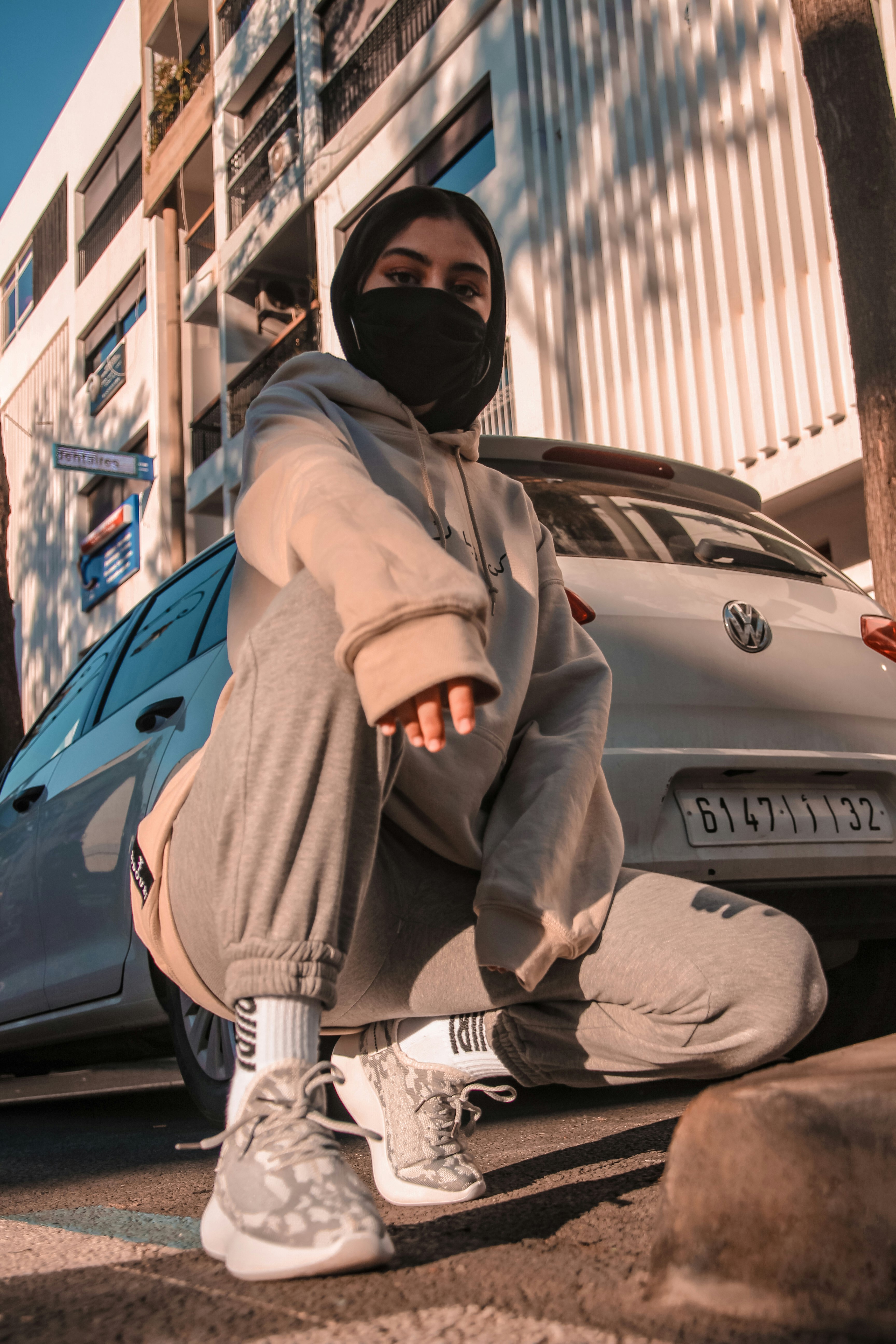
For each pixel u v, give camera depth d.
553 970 1.10
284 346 15.50
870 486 4.99
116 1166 2.01
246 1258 0.88
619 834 1.22
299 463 1.05
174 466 18.45
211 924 1.03
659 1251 0.80
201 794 1.04
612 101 9.66
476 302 1.45
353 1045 1.28
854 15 5.20
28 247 24.67
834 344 7.58
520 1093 2.61
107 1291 0.91
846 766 2.41
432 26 12.33
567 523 2.43
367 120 13.47
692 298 8.82
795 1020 0.98
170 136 18.69
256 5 16.17
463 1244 1.00
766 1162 0.76
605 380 9.68
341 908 0.98
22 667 23.81
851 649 2.57
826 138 5.23
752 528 2.78
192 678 2.69
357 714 0.98
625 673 2.21
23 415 24.52
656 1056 1.04
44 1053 3.60
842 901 2.37
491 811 1.20
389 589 0.85
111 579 19.95
